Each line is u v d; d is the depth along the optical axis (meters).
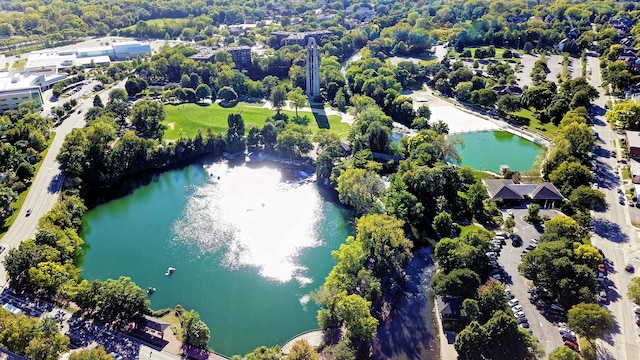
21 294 160.62
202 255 193.38
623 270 166.62
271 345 149.88
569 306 147.88
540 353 127.62
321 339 149.88
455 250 165.25
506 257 176.25
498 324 126.81
